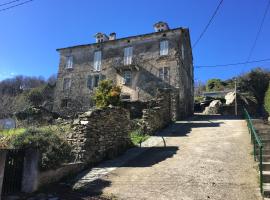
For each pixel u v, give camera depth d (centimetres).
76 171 897
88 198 689
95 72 3070
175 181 791
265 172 761
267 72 3631
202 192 705
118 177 855
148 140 1421
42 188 752
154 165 964
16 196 689
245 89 3609
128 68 2833
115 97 2178
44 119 1841
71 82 3181
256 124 1465
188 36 3262
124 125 1277
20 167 746
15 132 1150
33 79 5762
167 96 2033
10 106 2009
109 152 1097
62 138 978
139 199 679
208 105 3678
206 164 931
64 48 3300
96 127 1048
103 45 3105
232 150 1094
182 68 2803
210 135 1452
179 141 1352
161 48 2762
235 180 773
